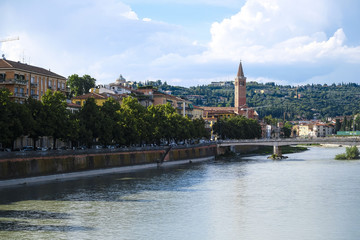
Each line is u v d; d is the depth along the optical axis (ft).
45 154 427.74
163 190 394.52
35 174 416.67
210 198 360.07
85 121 507.30
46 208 315.78
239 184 433.07
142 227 273.95
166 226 276.82
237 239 254.06
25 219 287.07
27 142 536.83
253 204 338.75
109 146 585.22
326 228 274.77
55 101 460.55
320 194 378.53
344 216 302.86
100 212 307.78
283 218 298.15
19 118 416.46
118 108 563.89
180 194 376.07
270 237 257.75
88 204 331.57
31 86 552.00
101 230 266.57
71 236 254.27
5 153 383.65
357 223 285.43
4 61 534.37
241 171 548.31
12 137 408.26
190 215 303.89
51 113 451.53
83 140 501.97
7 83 516.73
